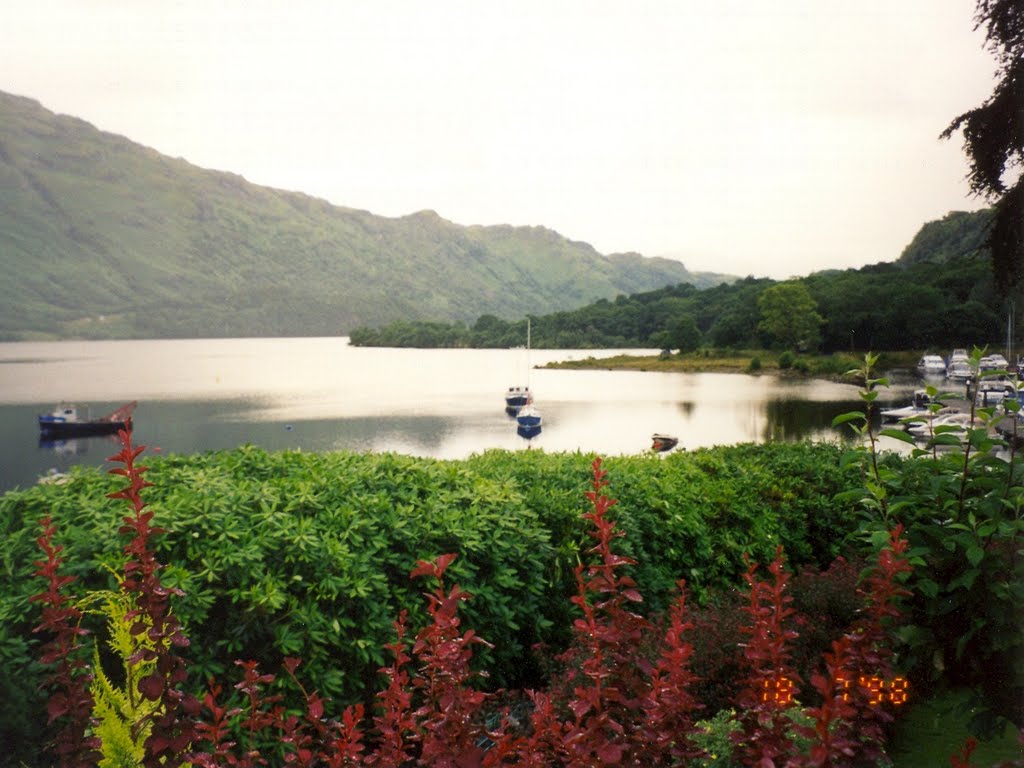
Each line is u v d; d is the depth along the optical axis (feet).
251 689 8.58
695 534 19.10
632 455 24.40
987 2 14.60
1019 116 14.33
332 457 18.40
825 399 235.20
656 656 11.78
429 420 215.92
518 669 16.11
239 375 417.08
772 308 332.39
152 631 7.98
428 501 15.52
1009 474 10.75
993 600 10.39
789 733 8.93
